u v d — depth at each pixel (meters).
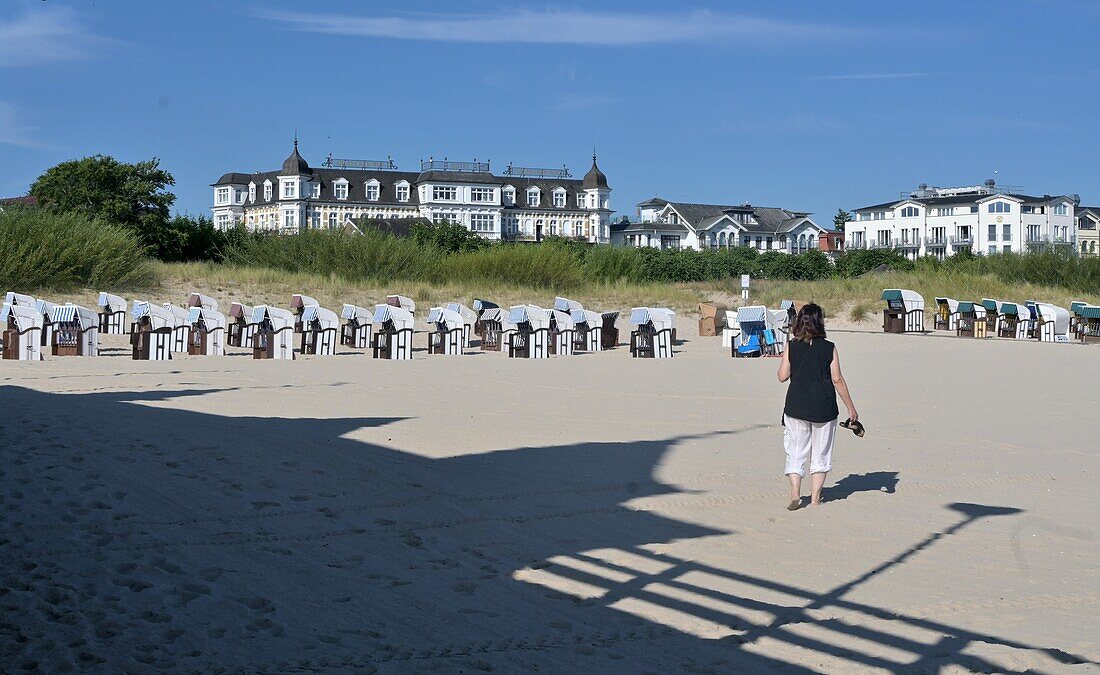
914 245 120.50
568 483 9.59
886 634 5.76
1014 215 113.25
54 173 53.09
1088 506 9.08
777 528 8.23
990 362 24.06
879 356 25.83
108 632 5.50
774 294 44.12
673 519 8.41
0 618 5.64
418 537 7.61
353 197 117.12
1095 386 18.72
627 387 18.34
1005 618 6.11
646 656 5.36
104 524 7.62
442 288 40.22
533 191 124.38
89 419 12.24
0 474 9.00
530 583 6.61
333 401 15.24
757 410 15.20
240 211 124.69
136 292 33.66
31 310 22.25
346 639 5.50
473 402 15.62
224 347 24.73
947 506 9.05
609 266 51.19
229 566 6.76
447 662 5.20
